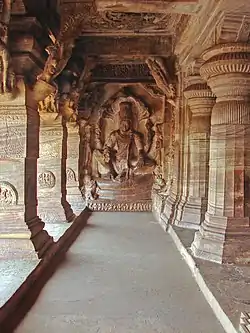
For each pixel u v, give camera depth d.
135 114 13.19
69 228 8.27
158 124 12.87
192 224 8.43
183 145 9.31
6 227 5.71
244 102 5.84
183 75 9.22
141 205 12.70
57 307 4.46
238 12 5.23
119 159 13.02
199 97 8.13
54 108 8.16
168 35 10.01
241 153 5.83
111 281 5.43
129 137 13.06
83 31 9.50
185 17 7.75
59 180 8.85
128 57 10.52
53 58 5.83
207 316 4.25
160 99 13.03
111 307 4.48
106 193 12.86
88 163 13.01
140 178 12.93
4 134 5.75
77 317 4.20
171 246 7.59
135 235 8.68
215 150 6.02
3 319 3.96
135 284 5.31
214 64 5.65
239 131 5.82
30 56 5.46
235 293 4.50
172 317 4.22
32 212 6.11
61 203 8.90
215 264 5.61
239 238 5.71
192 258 5.92
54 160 8.85
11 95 5.47
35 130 6.17
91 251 7.16
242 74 5.63
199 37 6.65
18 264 5.37
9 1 4.93
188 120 8.91
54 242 6.73
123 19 9.00
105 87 13.16
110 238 8.34
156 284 5.32
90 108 12.84
